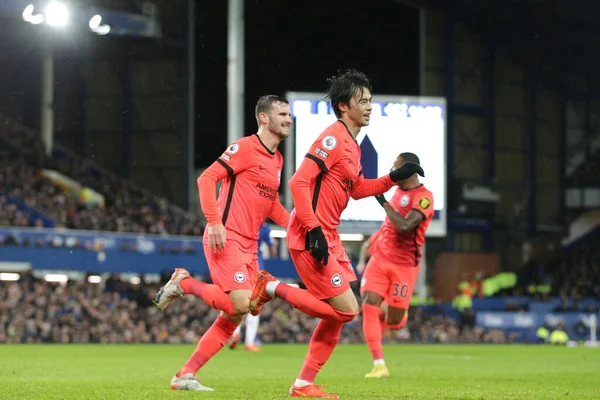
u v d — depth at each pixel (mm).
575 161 55500
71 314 30000
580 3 45844
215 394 7898
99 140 46969
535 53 52438
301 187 7496
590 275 49000
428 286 48375
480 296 44438
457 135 50250
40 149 41625
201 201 8086
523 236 53312
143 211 39281
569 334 39375
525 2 46625
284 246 36250
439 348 27516
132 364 14867
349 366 15070
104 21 40125
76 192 40875
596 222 54781
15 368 13234
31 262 30750
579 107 55406
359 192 8164
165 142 46031
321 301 7645
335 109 7918
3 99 46250
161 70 46188
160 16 44812
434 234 36094
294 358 17469
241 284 8109
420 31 48844
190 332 31984
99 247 32344
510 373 13188
